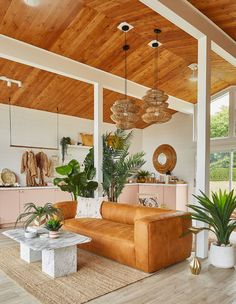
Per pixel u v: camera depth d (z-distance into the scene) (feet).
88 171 18.38
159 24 13.87
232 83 23.49
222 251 11.02
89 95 21.58
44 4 12.37
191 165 26.55
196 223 12.72
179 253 11.61
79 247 13.57
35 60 14.85
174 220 11.46
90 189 17.84
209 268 11.00
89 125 26.27
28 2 12.03
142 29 14.51
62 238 10.84
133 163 19.07
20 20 13.12
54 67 15.69
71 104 22.67
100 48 16.14
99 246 12.38
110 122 27.61
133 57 17.51
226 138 23.95
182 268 11.03
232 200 10.91
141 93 21.01
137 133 30.22
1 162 20.98
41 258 11.94
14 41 14.10
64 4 12.61
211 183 24.91
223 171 24.23
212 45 13.65
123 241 11.35
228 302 8.21
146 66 18.72
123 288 9.18
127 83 19.98
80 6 12.91
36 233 11.33
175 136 27.94
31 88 19.35
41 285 9.41
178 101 24.70
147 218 10.91
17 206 19.69
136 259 10.77
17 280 9.82
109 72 18.67
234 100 23.79
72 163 18.51
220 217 11.07
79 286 9.32
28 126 22.35
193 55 17.53
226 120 24.36
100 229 12.92
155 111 13.88
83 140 25.18
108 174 18.49
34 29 13.79
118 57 17.26
